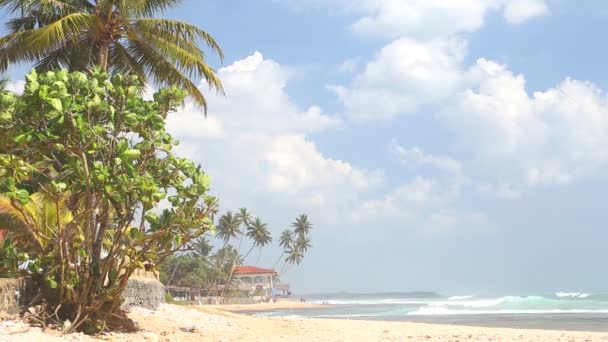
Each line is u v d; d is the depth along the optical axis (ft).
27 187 39.17
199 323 49.37
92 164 36.96
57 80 34.96
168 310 58.18
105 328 38.09
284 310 272.92
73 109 34.01
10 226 41.98
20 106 33.53
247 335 45.85
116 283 37.83
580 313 158.61
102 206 37.73
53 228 38.27
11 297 35.22
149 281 58.59
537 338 49.26
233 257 440.45
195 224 37.55
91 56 70.79
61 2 65.16
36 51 63.31
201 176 38.47
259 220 404.98
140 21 66.23
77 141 34.60
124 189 34.81
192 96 71.87
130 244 37.27
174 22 66.64
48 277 35.53
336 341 44.65
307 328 57.11
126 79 39.32
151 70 72.69
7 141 35.37
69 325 35.42
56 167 42.14
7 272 36.45
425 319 130.11
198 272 397.39
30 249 39.04
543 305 247.70
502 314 157.28
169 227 36.96
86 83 35.60
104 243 42.93
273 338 45.11
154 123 37.96
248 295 427.74
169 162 38.83
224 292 400.26
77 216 35.70
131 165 34.83
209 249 411.95
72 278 36.17
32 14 69.10
